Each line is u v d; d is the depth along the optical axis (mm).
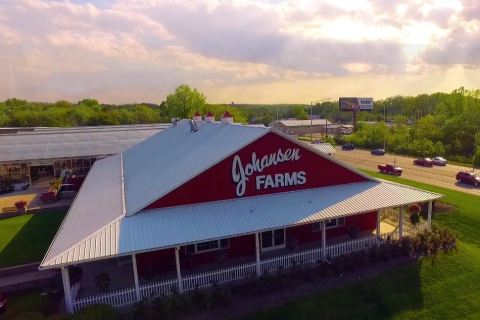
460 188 46188
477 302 20484
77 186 44219
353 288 20312
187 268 22156
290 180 24391
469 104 94188
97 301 18031
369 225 27391
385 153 86688
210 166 22266
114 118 123688
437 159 67562
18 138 53406
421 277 21625
